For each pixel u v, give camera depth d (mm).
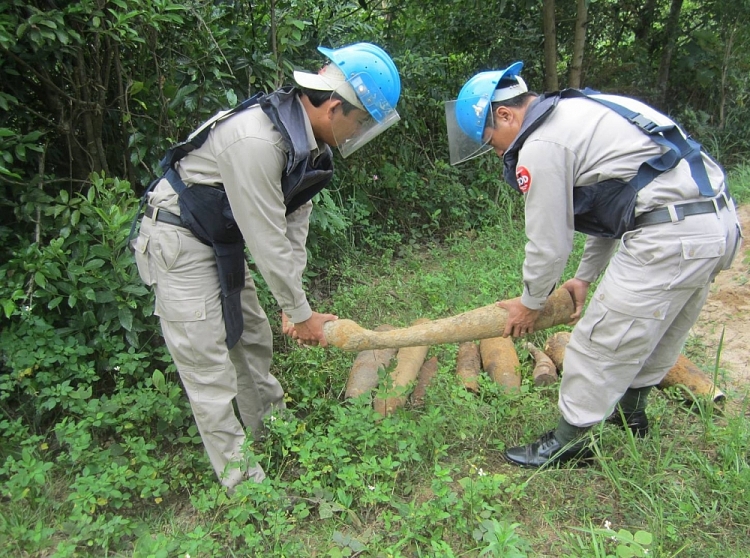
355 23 5121
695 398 2812
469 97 2365
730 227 2271
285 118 2043
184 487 2590
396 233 5320
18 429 2652
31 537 2158
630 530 2279
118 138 3498
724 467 2488
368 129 2180
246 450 2385
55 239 2982
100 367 2986
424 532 2252
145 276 2338
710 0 7914
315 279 4605
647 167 2162
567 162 2162
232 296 2346
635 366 2365
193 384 2367
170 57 3420
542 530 2322
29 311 2791
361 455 2650
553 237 2195
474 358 3410
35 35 2680
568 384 2500
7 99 2820
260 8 3973
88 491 2283
